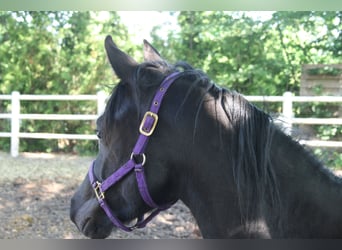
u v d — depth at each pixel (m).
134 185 1.33
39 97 6.99
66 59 8.05
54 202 4.76
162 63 1.39
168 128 1.29
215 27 7.98
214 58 8.03
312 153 1.33
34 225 4.10
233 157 1.25
